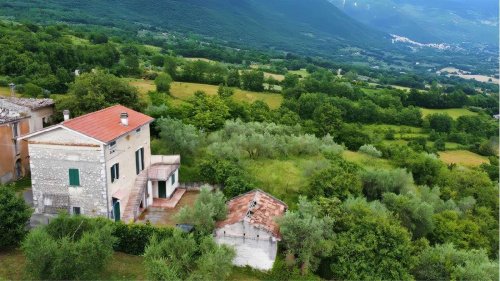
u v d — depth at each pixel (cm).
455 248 3419
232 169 4141
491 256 3869
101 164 3195
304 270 2888
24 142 4225
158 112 5409
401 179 4512
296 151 5347
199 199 3198
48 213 3250
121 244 2945
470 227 3816
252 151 4925
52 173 3266
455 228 3741
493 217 4678
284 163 4725
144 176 3841
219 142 4791
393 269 2816
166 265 2334
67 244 2330
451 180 5428
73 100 4759
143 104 5400
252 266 2928
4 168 3959
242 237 2917
